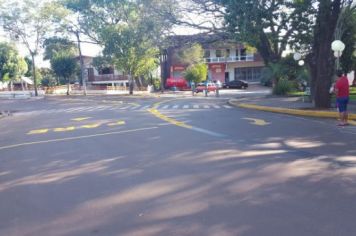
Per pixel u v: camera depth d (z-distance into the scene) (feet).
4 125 65.00
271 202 19.12
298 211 17.85
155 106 89.15
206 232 15.89
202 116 60.85
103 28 165.17
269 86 206.59
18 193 22.52
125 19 169.17
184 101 109.50
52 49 182.80
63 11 167.94
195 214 17.88
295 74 117.08
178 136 40.19
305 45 92.32
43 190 22.82
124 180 24.02
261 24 73.61
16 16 162.71
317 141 35.83
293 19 77.71
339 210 17.87
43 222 17.83
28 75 272.51
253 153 30.40
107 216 18.16
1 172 28.09
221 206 18.78
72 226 17.20
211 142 35.86
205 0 94.43
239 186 21.83
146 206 19.21
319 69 65.72
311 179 22.85
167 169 26.25
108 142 38.47
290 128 45.34
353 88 129.08
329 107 65.62
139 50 161.27
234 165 26.61
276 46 105.50
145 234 15.96
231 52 237.66
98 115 70.08
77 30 176.86
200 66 202.69
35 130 53.11
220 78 240.12
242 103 85.92
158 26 117.08
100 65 193.67
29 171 27.81
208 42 118.73
